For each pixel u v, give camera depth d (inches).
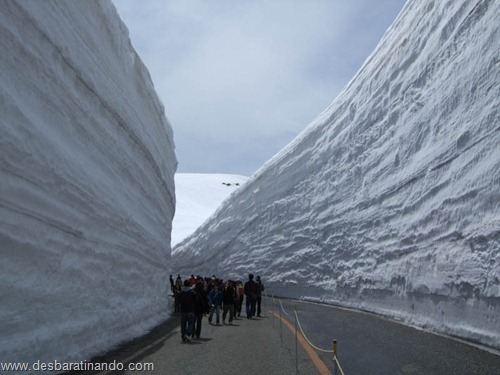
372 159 903.1
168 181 941.2
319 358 343.9
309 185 1262.3
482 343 373.7
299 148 1407.5
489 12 520.1
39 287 301.0
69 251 358.9
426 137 646.5
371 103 969.5
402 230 654.5
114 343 439.5
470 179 463.5
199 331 494.3
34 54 307.9
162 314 771.4
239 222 1640.0
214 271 1673.2
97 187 435.8
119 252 506.6
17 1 282.4
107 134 481.7
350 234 928.3
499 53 470.0
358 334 466.3
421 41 765.9
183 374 303.6
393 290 642.2
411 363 307.9
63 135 360.5
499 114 436.5
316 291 1058.1
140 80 648.4
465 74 548.4
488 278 376.2
